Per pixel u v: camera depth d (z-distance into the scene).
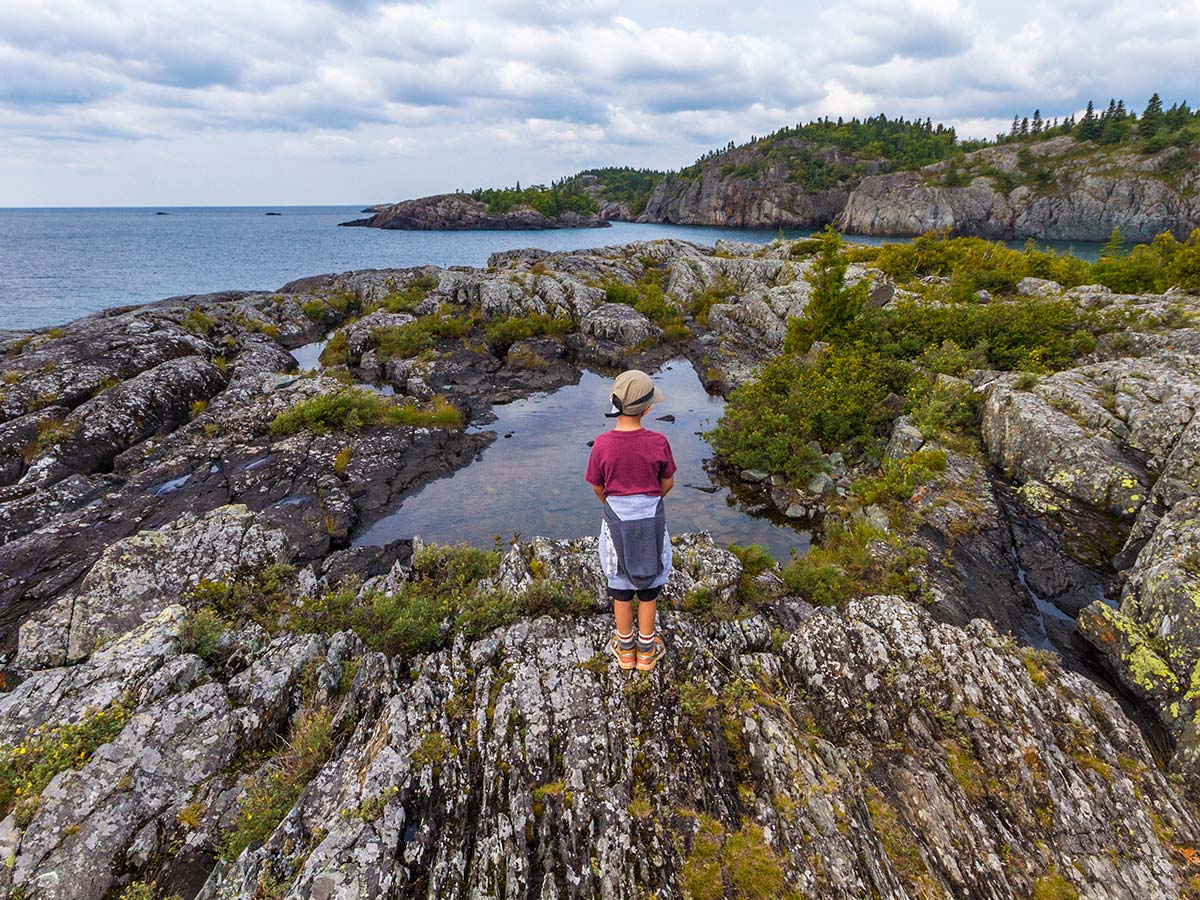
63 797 5.38
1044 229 133.50
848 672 6.94
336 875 4.23
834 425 15.60
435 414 19.55
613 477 4.56
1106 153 135.12
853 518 12.53
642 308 32.47
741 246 52.16
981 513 11.27
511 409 22.27
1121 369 13.84
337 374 25.22
